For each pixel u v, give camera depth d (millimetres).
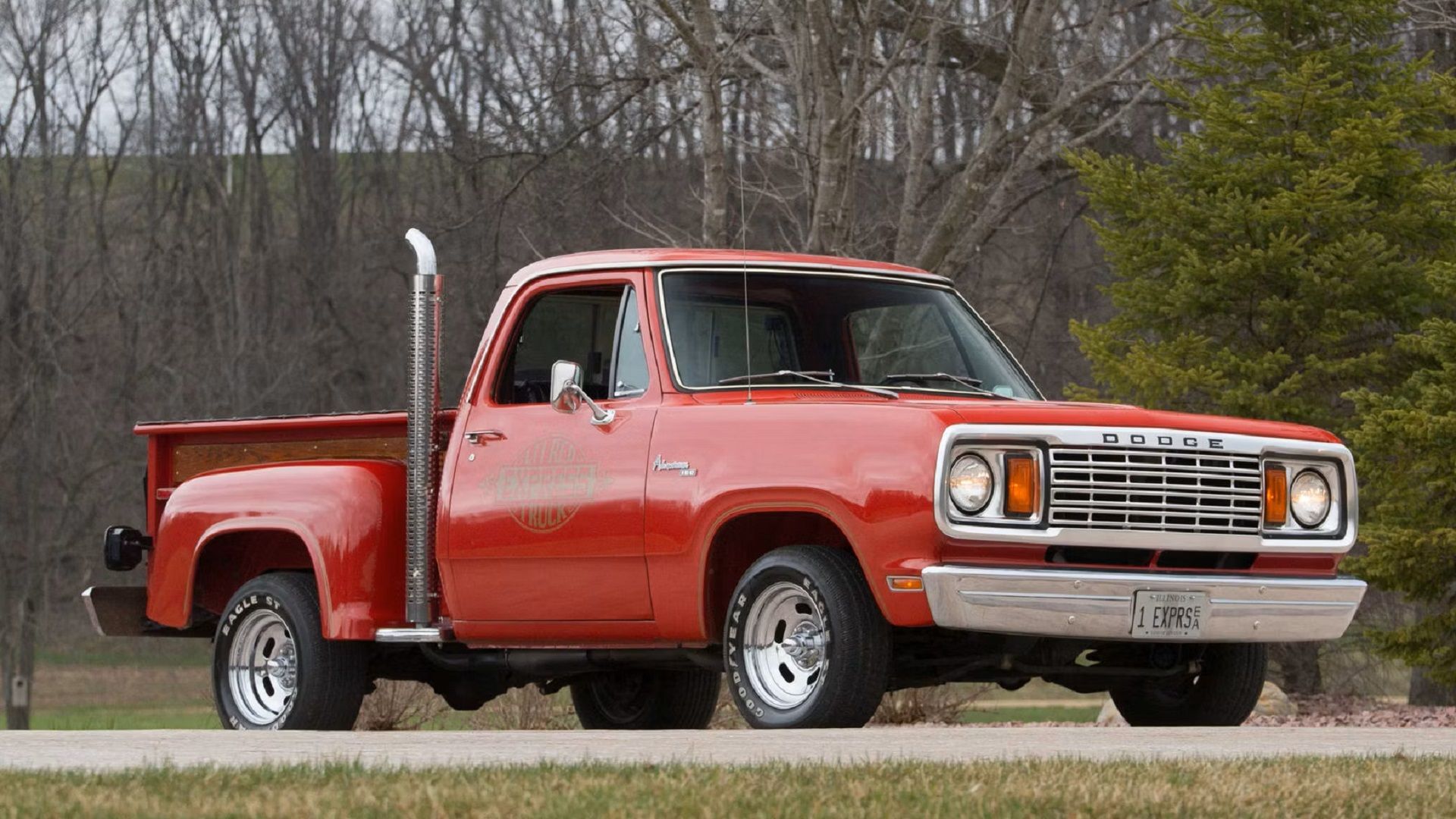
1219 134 51812
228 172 137375
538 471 23938
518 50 90250
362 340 138250
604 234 72438
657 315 23516
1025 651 21969
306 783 14383
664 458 22672
